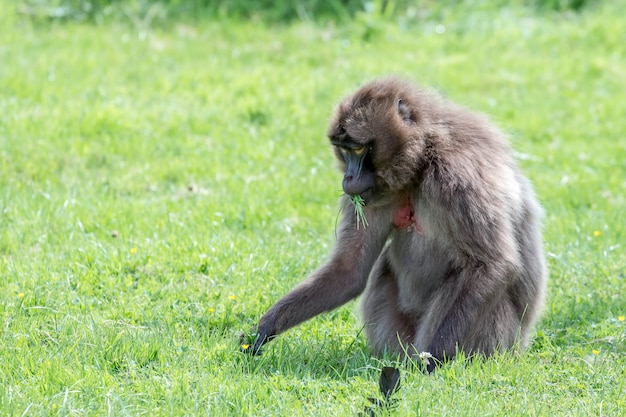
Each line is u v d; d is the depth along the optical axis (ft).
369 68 132.05
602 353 59.00
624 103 125.90
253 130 107.86
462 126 57.52
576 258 77.00
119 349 55.62
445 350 53.83
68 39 136.26
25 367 52.80
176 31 145.07
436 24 155.43
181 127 106.83
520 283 58.85
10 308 62.23
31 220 79.82
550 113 121.90
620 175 104.32
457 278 56.90
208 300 66.54
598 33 150.92
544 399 50.85
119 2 151.33
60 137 99.66
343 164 59.00
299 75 127.65
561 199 95.76
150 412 47.85
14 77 115.85
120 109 107.96
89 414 47.32
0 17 141.49
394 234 60.64
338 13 155.12
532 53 144.56
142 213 83.10
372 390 51.37
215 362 54.95
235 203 87.15
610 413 49.03
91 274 69.31
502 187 55.88
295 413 48.24
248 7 156.46
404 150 55.98
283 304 57.67
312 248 78.54
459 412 47.47
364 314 62.54
